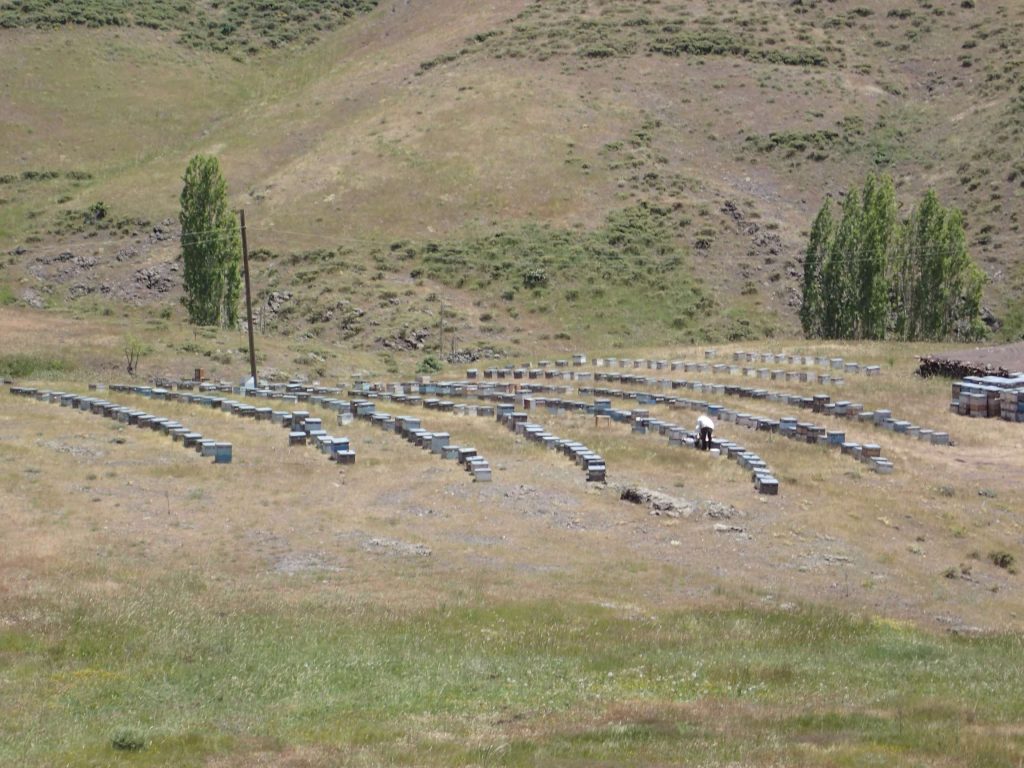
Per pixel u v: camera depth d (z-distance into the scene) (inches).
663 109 5851.4
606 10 6850.4
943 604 1540.4
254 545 1640.0
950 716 1018.7
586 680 1128.2
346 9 7839.6
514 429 2427.4
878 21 6628.9
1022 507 1985.7
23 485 1911.9
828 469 2162.9
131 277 4670.3
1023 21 6348.4
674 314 4434.1
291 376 3430.1
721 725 979.3
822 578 1612.9
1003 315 4239.7
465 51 6525.6
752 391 2851.9
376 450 2237.9
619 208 5068.9
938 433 2423.7
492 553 1642.5
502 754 884.6
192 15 7647.6
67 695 1023.0
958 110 5743.1
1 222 5177.2
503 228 4921.3
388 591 1440.7
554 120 5654.5
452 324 4261.8
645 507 1883.6
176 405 2716.5
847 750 901.8
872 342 3757.4
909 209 5004.9
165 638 1190.3
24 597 1294.3
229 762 870.4
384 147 5462.6
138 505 1822.1
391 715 1003.9
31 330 3752.5
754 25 6609.3
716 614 1400.1
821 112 5812.0
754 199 5191.9
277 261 4648.1
